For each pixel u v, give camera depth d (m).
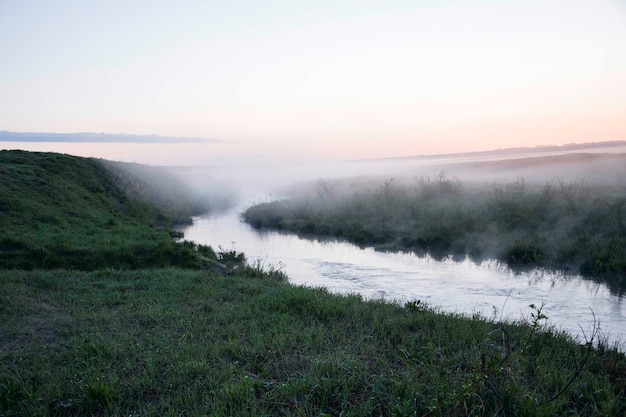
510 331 7.42
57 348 6.59
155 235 17.23
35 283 10.07
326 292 10.36
